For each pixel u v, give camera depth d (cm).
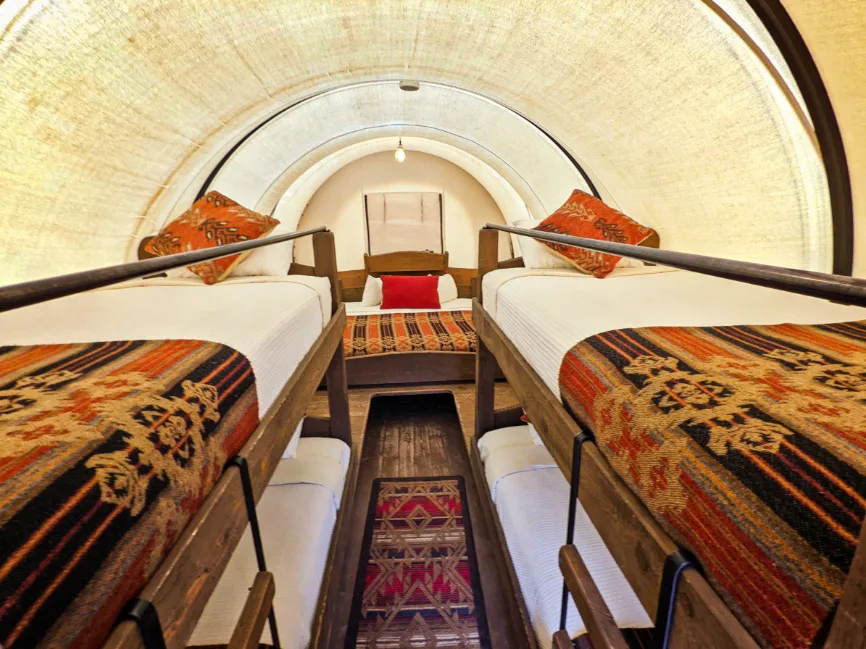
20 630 35
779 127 157
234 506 73
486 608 169
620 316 113
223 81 196
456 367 341
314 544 153
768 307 124
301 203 434
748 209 191
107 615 44
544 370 110
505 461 196
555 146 287
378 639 158
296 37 187
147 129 192
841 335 93
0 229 163
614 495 68
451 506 230
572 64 190
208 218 202
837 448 47
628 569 64
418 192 475
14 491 43
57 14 125
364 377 338
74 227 192
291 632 119
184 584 56
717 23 139
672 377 71
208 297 146
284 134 299
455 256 493
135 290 162
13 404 62
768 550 42
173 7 145
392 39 203
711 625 46
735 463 49
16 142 150
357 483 252
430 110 321
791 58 135
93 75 152
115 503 48
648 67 171
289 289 161
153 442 57
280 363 111
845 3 114
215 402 74
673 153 203
